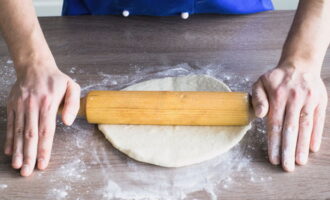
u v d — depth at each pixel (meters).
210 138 1.08
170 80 1.25
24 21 1.15
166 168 1.04
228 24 1.54
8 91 1.29
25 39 1.14
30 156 1.01
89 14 1.62
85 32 1.52
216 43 1.45
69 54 1.41
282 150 1.02
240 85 1.27
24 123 1.04
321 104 1.07
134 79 1.31
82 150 1.09
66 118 1.03
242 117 1.07
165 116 1.08
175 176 1.02
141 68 1.35
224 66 1.35
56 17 1.59
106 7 1.58
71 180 1.01
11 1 1.14
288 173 1.01
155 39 1.48
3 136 1.13
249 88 1.26
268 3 1.60
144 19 1.58
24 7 1.16
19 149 1.02
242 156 1.06
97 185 1.00
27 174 1.01
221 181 1.00
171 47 1.44
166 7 1.54
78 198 0.97
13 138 1.05
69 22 1.57
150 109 1.08
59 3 2.49
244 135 1.11
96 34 1.51
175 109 1.08
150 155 1.04
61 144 1.10
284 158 1.01
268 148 1.04
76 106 1.07
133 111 1.08
